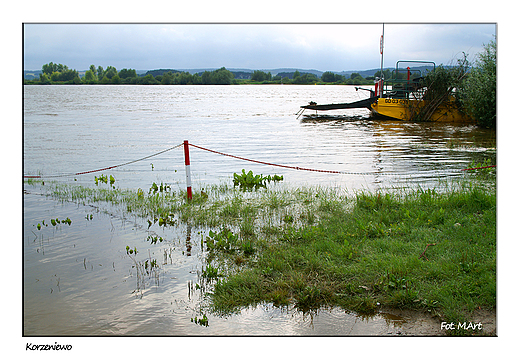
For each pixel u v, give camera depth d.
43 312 4.79
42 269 5.96
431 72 26.94
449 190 9.69
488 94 23.09
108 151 17.45
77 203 9.55
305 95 83.94
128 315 4.74
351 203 8.88
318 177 12.16
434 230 6.73
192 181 11.94
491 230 6.36
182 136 22.30
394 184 10.84
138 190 10.57
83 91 100.31
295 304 4.91
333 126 27.02
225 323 4.56
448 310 4.57
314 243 6.48
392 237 6.60
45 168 13.94
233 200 9.49
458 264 5.42
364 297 4.93
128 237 7.29
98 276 5.73
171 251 6.63
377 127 25.48
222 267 5.97
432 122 26.89
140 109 44.00
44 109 43.00
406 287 4.88
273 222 7.91
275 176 11.96
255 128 26.31
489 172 11.63
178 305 4.96
